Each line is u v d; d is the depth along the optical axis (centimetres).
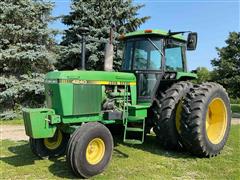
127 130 623
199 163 575
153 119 663
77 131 494
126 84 636
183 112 604
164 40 678
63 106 523
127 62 704
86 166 486
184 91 665
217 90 642
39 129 505
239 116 1631
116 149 664
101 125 519
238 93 2086
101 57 1405
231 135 871
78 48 1380
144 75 672
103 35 1390
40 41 1318
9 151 658
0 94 1193
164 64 673
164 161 582
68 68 1501
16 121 1184
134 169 534
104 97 596
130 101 649
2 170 523
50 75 544
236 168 548
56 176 496
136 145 704
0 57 1182
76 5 1437
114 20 1453
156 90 669
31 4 1242
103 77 585
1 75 1276
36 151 589
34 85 1240
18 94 1250
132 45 701
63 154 617
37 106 1298
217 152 630
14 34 1248
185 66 744
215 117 667
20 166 547
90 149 502
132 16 1493
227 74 2106
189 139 597
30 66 1300
